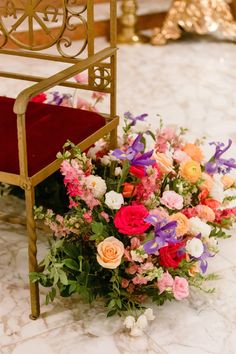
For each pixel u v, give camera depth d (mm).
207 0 5508
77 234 2168
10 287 2322
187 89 4477
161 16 5992
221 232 2311
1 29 2631
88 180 2086
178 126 3836
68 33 5449
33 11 2551
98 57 2363
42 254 2504
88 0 2480
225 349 2047
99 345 2057
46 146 2160
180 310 2219
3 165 2070
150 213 2068
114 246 2031
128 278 2162
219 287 2340
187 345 2061
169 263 2068
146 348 2047
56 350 2029
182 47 5469
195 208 2186
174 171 2225
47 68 4828
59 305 2227
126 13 5504
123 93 4355
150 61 5086
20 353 2014
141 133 2340
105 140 2598
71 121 2357
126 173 2137
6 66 4840
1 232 2672
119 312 2180
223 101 4273
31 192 2039
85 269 2109
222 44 5578
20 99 1937
